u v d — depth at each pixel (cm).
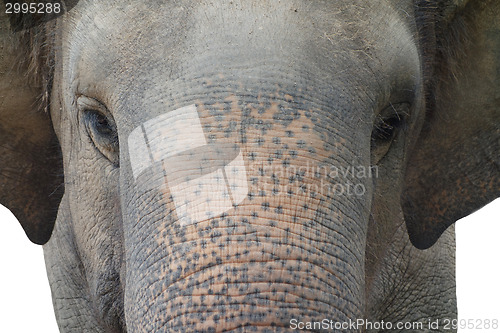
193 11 833
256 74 803
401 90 898
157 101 820
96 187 949
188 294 761
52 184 1048
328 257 782
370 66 857
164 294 770
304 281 767
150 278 782
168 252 776
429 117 1016
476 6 965
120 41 857
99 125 920
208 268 761
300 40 822
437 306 1177
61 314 1138
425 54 980
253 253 761
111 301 976
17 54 976
